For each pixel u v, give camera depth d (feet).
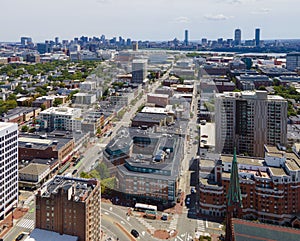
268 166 643.45
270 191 602.03
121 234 580.71
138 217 628.28
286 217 608.19
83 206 471.62
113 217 623.77
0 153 595.47
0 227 591.37
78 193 494.18
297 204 607.78
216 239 569.64
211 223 617.21
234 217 535.19
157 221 619.67
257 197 612.70
